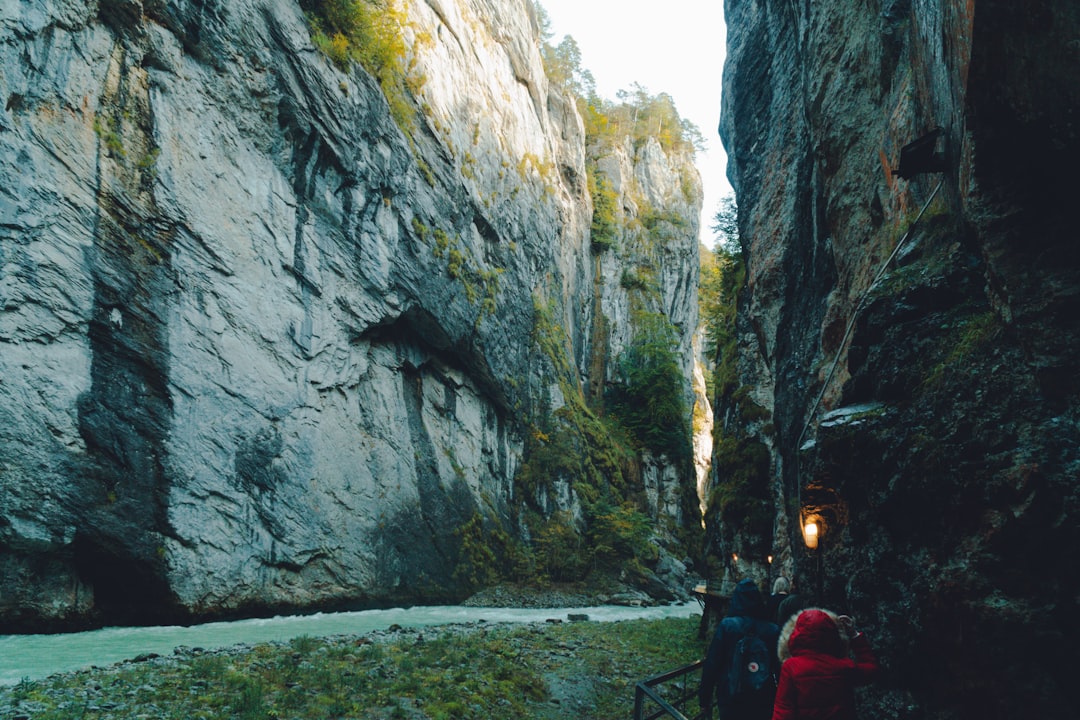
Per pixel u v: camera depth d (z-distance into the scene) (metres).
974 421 5.18
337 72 28.36
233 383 22.56
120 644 15.38
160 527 19.09
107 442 18.22
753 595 5.14
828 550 7.52
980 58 4.41
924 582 5.41
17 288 16.70
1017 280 4.84
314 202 27.39
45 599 16.53
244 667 10.95
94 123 19.30
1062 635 4.36
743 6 25.66
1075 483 4.39
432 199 35.66
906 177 7.35
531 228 50.19
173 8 21.61
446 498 34.38
